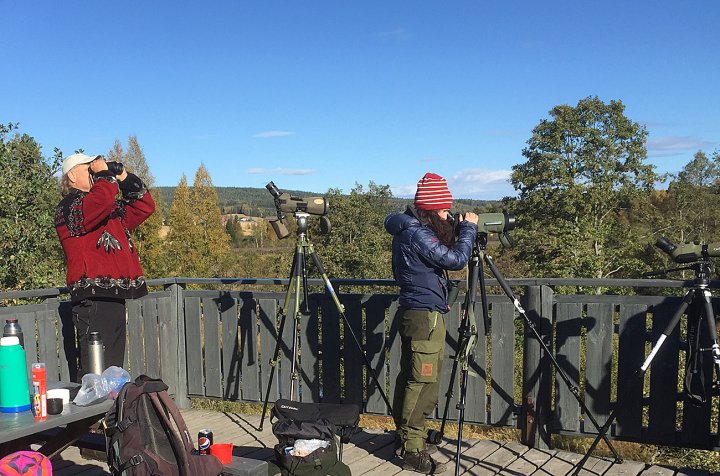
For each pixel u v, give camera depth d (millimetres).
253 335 4535
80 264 3410
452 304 3785
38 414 2357
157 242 32000
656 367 3445
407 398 3451
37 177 11547
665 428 3441
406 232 3330
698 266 3033
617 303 3535
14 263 10727
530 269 32531
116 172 3451
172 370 4754
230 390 4637
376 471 3484
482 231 3291
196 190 55594
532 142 39656
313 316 4316
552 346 3707
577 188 36594
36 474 2332
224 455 2678
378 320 4109
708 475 3312
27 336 3904
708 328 2953
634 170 38781
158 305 4656
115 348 3555
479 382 3902
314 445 2965
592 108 38906
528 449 3768
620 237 32312
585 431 3643
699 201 36656
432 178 3336
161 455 2279
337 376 4238
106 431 2316
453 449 3811
